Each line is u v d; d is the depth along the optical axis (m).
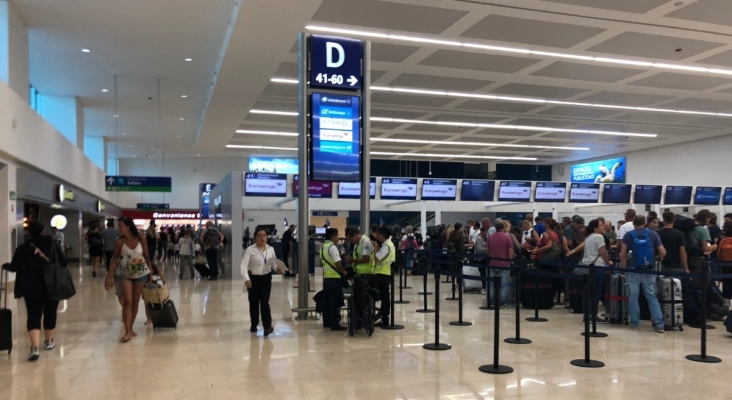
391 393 4.65
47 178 14.95
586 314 5.68
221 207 18.61
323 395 4.61
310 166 8.61
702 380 5.01
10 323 6.15
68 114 19.12
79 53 14.52
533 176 38.56
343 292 8.10
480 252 12.16
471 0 10.62
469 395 4.58
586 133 25.20
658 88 17.30
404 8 10.98
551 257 9.65
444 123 23.17
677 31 12.23
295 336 7.12
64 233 21.62
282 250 17.11
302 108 8.66
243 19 11.34
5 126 10.56
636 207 20.33
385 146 29.38
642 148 29.66
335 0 10.57
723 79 16.20
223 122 21.39
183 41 13.70
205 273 15.80
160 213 36.03
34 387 4.93
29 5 11.52
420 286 13.46
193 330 7.60
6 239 11.53
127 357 6.03
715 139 25.75
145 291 7.48
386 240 7.71
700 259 8.33
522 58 14.26
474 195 19.00
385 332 7.37
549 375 5.18
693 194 20.39
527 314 8.98
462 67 15.04
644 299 8.23
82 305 10.26
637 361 5.72
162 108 21.14
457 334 7.23
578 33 12.40
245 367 5.55
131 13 11.96
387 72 15.55
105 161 28.03
